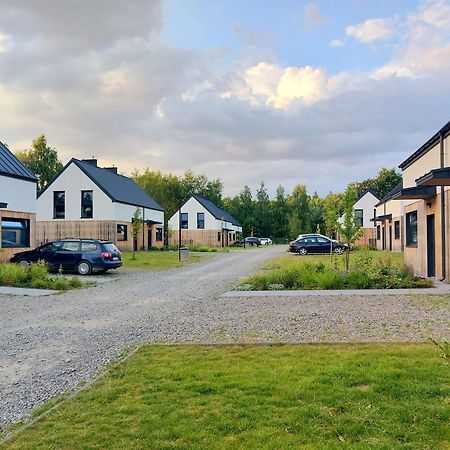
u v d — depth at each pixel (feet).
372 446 11.05
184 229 171.94
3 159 69.00
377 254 95.40
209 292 43.42
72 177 118.83
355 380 15.56
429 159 50.08
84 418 13.37
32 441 12.08
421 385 14.85
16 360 20.57
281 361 18.28
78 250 61.26
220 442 11.54
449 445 11.07
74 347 22.76
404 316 28.19
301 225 226.58
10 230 67.87
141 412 13.56
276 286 43.96
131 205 126.21
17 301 38.78
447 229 44.55
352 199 51.24
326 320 27.55
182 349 20.94
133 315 31.63
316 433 11.83
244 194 252.83
